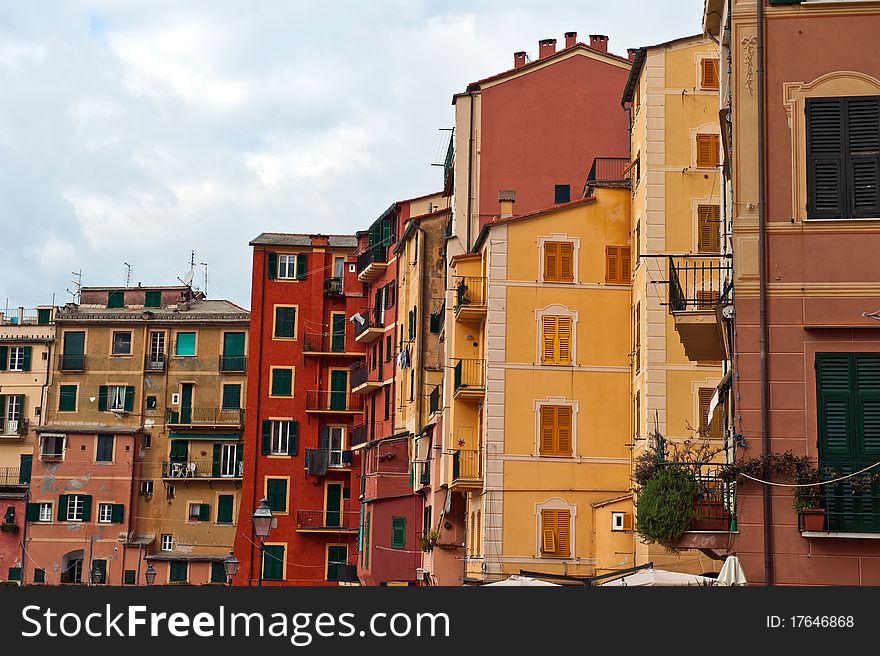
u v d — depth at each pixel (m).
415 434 61.50
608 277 47.72
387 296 72.31
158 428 87.38
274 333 82.56
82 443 86.31
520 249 47.78
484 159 57.44
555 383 47.12
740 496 22.69
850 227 22.98
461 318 51.25
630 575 29.92
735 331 23.02
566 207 47.97
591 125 57.72
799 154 23.30
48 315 97.38
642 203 44.03
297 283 83.25
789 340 22.86
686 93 43.31
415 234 64.94
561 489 46.41
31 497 85.69
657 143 43.09
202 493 85.81
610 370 47.22
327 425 81.75
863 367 22.64
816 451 22.52
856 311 22.78
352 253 83.88
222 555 84.31
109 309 93.31
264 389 81.88
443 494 55.22
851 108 23.28
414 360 63.41
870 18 23.53
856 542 22.27
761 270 23.02
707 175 42.84
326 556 79.88
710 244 42.44
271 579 79.44
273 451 81.06
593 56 58.00
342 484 81.12
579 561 46.00
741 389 22.86
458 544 53.44
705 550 24.16
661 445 25.34
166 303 93.94
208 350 88.25
